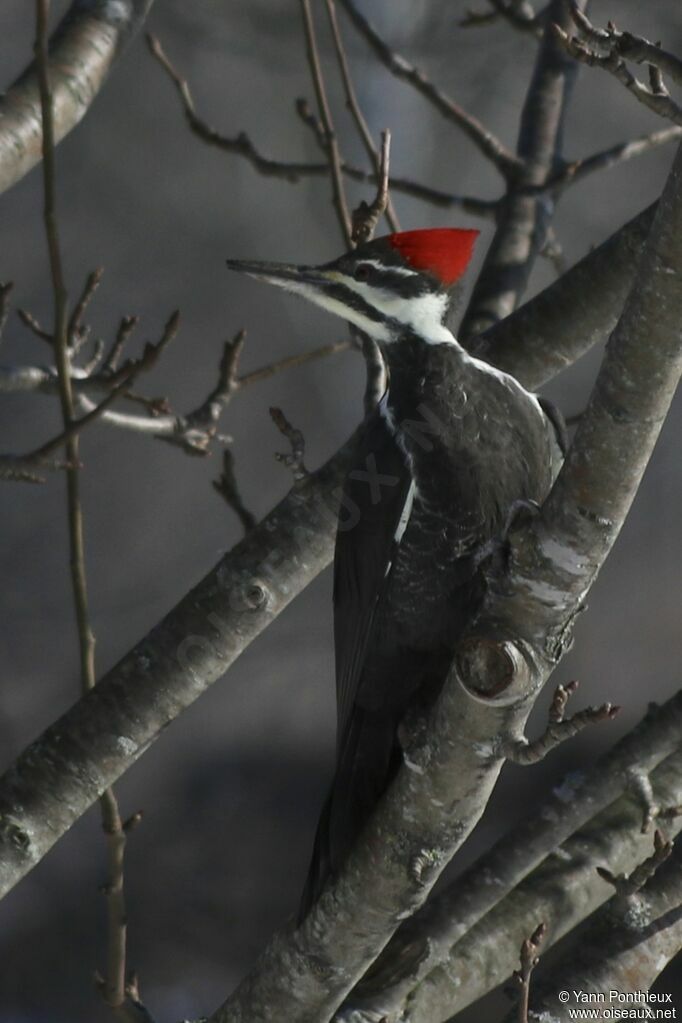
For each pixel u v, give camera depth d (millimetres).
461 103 23219
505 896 7477
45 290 28500
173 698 7402
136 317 9031
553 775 22172
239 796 22641
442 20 19094
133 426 9008
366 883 6184
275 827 22016
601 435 5098
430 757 5793
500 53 19000
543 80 10383
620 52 5305
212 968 19219
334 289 7848
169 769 23297
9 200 28609
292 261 29875
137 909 20016
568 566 5266
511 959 7309
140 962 19094
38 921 19688
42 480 7242
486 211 10008
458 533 7375
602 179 27344
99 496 27641
